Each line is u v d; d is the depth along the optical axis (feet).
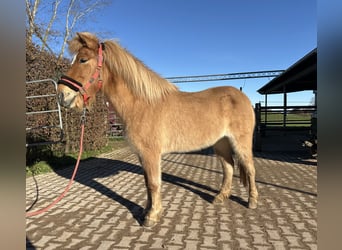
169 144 11.50
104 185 17.58
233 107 12.50
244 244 9.63
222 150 14.12
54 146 26.25
